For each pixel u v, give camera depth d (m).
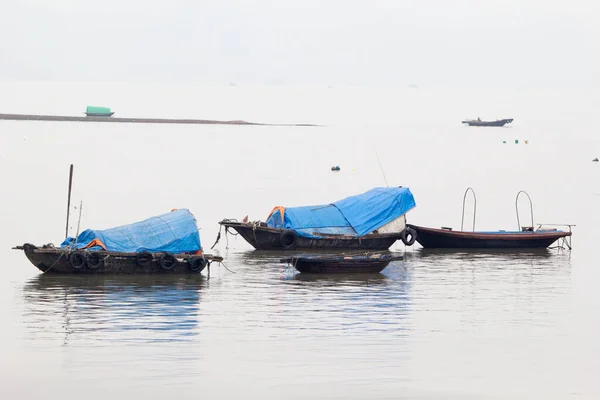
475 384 74.25
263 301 104.56
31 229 164.38
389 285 116.62
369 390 72.31
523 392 72.62
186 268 120.94
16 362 77.94
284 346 84.19
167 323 92.38
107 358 79.38
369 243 151.00
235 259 138.75
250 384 73.19
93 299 103.56
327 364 78.75
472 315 98.62
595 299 108.62
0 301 101.69
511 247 154.88
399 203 154.88
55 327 89.81
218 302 103.44
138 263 118.69
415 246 158.75
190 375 75.19
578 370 78.31
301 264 124.00
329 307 101.62
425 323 94.44
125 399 69.56
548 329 92.62
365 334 89.31
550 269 132.38
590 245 160.88
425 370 77.56
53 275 117.50
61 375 74.75
